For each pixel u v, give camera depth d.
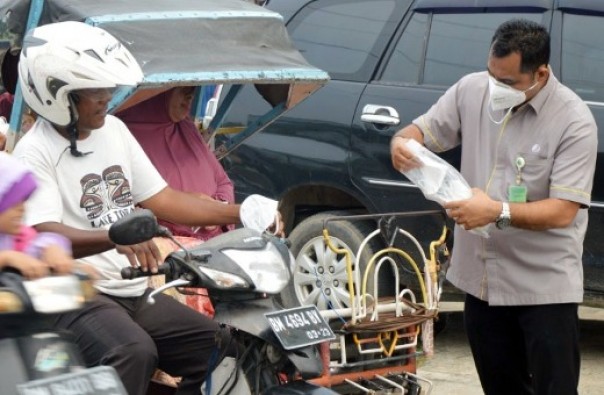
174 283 4.16
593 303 6.93
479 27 7.35
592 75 6.98
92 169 4.61
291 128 7.74
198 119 6.42
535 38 4.88
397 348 5.27
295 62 5.57
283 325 4.14
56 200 4.50
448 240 7.04
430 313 5.33
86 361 4.43
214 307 4.33
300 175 7.71
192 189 5.74
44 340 3.43
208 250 4.22
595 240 6.83
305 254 7.52
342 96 7.61
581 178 4.97
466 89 5.30
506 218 4.93
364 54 7.69
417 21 7.57
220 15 5.46
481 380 5.57
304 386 4.14
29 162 4.49
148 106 5.74
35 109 4.51
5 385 3.32
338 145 7.57
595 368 7.16
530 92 4.99
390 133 7.37
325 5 7.99
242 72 5.29
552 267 5.10
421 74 7.45
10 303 3.35
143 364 4.38
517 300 5.14
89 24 5.20
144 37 5.23
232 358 4.39
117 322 4.43
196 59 5.27
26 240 3.88
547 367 5.14
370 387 5.20
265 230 4.66
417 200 7.20
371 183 7.42
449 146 5.43
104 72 4.43
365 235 7.27
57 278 3.48
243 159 7.92
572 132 4.98
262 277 4.20
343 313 5.16
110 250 4.56
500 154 5.13
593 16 7.05
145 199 4.88
